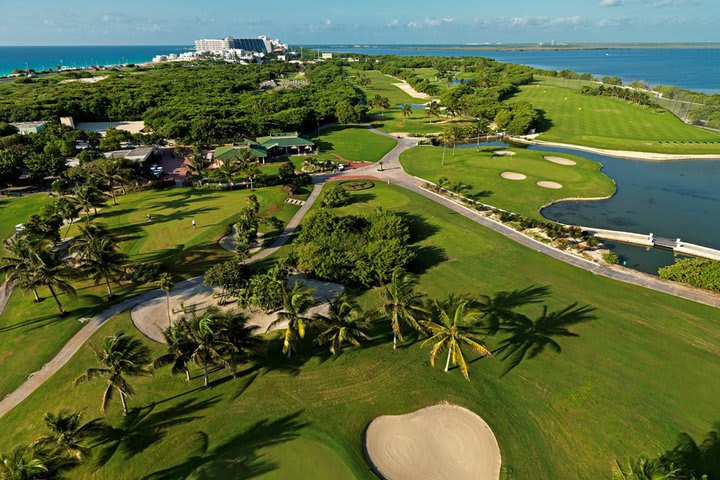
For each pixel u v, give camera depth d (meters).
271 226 75.81
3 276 60.47
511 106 165.25
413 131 157.12
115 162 90.31
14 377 42.19
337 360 44.47
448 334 38.75
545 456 34.22
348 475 32.72
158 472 32.94
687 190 98.94
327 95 194.75
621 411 38.16
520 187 97.00
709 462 33.38
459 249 68.31
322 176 106.62
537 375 42.28
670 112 178.12
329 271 57.84
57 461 28.80
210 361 37.56
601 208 87.94
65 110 155.38
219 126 131.38
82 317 51.31
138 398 39.78
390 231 64.94
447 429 36.88
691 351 45.44
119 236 72.25
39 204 86.75
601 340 47.09
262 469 33.06
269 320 50.69
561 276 60.22
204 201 88.56
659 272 59.75
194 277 60.59
